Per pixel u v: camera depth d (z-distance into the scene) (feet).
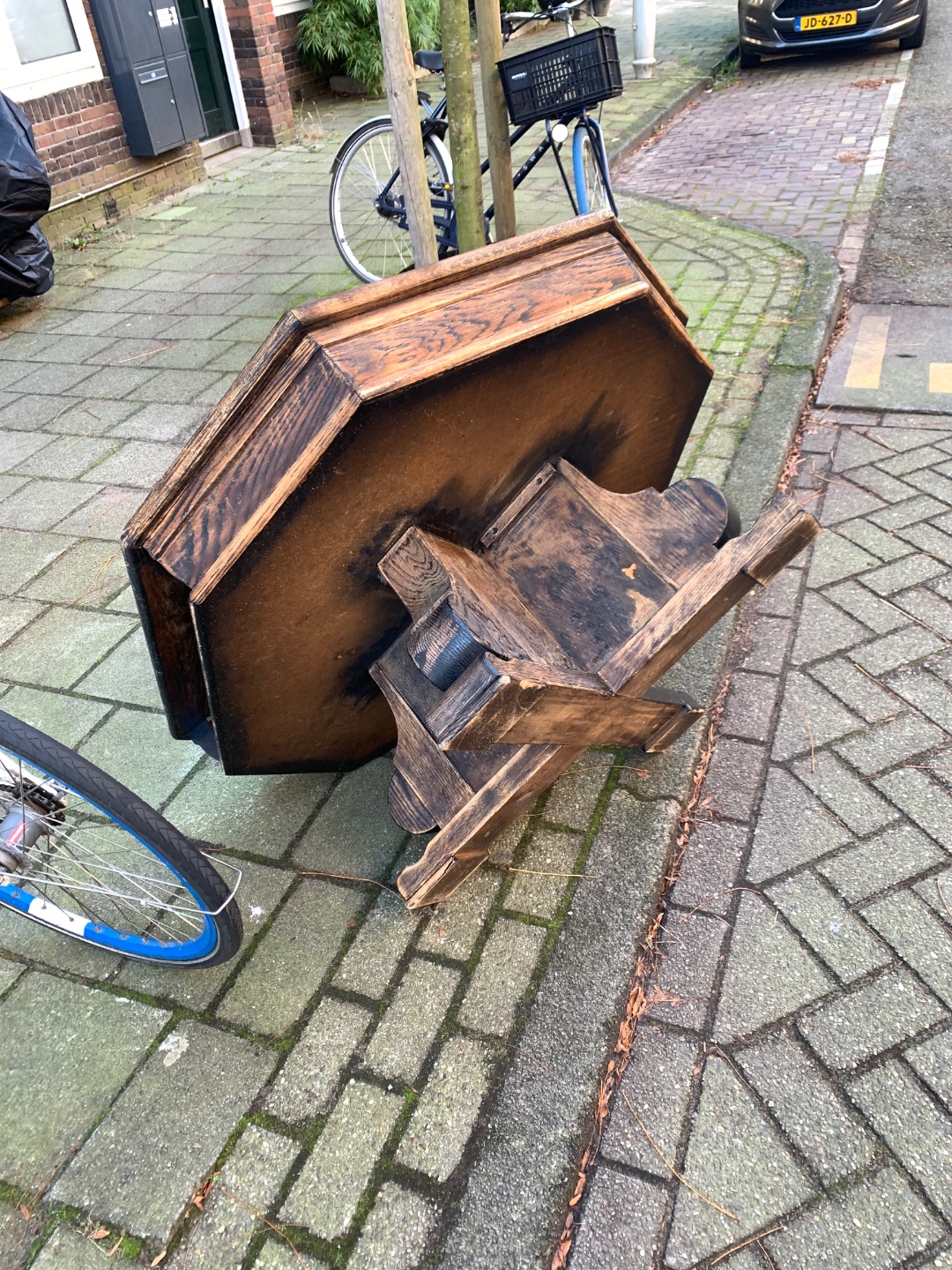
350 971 6.51
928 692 8.32
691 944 6.52
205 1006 6.40
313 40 31.32
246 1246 5.16
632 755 7.88
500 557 6.32
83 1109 5.88
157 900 6.44
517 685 4.91
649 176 23.27
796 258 16.98
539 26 41.78
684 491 6.64
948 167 20.89
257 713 6.23
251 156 28.35
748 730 8.19
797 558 10.12
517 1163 5.33
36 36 20.83
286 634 5.72
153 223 23.11
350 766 7.74
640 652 5.82
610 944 6.41
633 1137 5.50
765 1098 5.60
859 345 14.28
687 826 7.41
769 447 11.66
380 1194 5.29
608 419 6.51
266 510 4.87
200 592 5.07
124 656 9.74
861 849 7.02
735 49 35.35
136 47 22.43
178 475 4.96
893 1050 5.76
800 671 8.71
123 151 23.40
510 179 14.19
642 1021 6.09
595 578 6.34
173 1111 5.81
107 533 11.72
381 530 5.54
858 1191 5.15
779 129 25.61
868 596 9.49
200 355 16.03
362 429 4.79
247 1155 5.54
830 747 7.92
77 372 15.93
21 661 9.81
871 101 26.78
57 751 5.35
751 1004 6.10
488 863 7.11
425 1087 5.76
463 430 5.39
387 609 6.13
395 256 19.16
